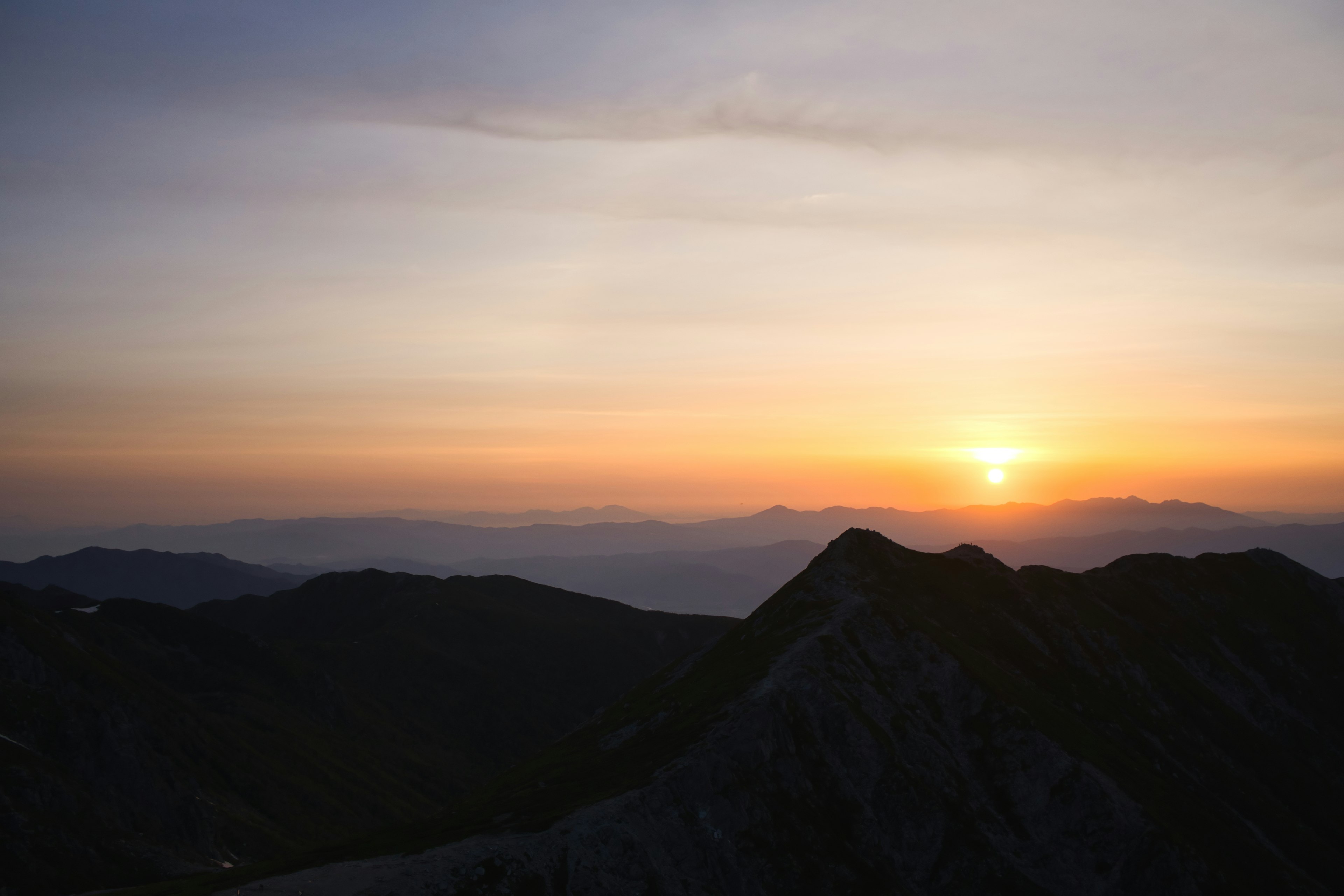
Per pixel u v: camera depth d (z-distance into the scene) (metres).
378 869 61.72
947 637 112.81
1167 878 86.00
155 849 123.06
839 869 75.81
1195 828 93.88
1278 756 124.62
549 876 62.72
